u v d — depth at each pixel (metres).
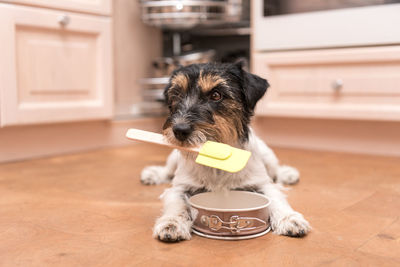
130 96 1.85
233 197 0.76
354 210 0.78
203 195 0.75
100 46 1.40
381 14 1.24
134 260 0.58
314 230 0.68
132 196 0.88
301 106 1.42
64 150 1.37
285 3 1.42
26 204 0.82
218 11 1.61
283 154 1.35
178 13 1.61
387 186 0.94
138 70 1.89
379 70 1.26
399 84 1.23
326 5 1.33
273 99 1.49
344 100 1.34
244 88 0.79
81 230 0.69
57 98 1.30
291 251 0.61
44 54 1.24
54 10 1.25
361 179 1.01
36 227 0.70
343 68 1.33
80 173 1.08
